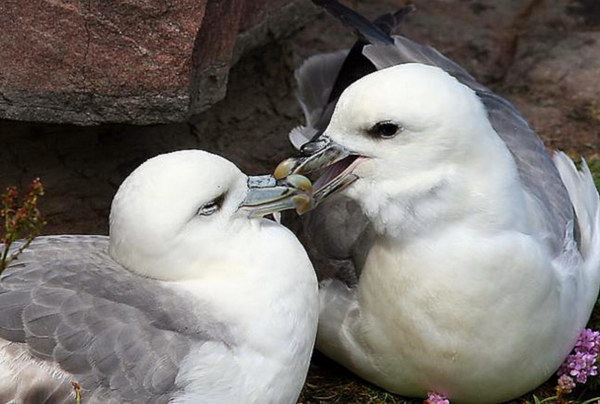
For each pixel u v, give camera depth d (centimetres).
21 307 908
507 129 1146
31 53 1148
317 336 1091
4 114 1170
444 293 989
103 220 1280
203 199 930
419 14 1627
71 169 1296
